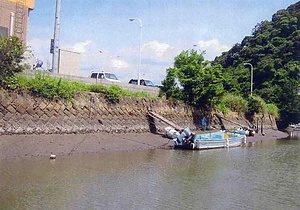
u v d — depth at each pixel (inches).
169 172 868.0
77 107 1213.7
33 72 1167.0
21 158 896.9
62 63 1519.4
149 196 642.2
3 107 1023.6
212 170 930.7
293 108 2844.5
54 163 864.9
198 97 1806.1
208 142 1386.6
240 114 2242.9
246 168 993.5
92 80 1405.0
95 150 1099.9
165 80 1758.1
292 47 3427.7
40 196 597.3
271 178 866.1
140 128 1429.6
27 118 1072.2
